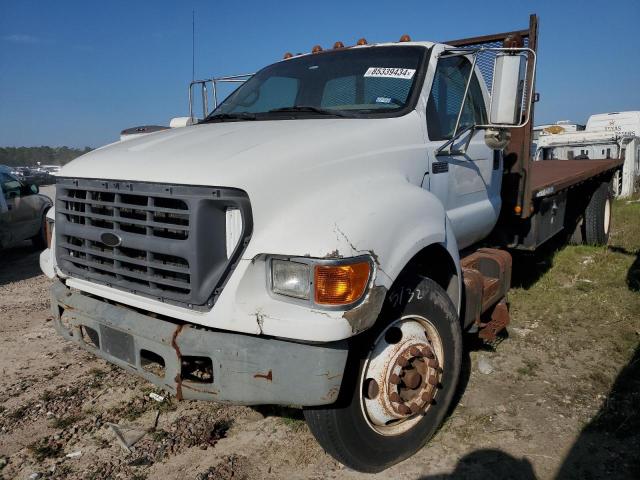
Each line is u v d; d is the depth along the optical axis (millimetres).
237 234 2576
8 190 9141
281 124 3357
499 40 4816
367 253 2570
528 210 4945
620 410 3584
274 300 2531
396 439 3029
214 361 2576
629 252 7766
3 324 5691
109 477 3039
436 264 3477
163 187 2652
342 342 2523
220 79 4895
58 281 3484
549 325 5074
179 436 3424
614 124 19641
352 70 4039
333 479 2988
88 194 3055
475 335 4656
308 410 2768
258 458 3182
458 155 3951
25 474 3086
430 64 3881
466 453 3188
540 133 18078
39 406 3830
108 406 3822
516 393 3861
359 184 2912
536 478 2959
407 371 3031
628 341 4648
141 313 2938
